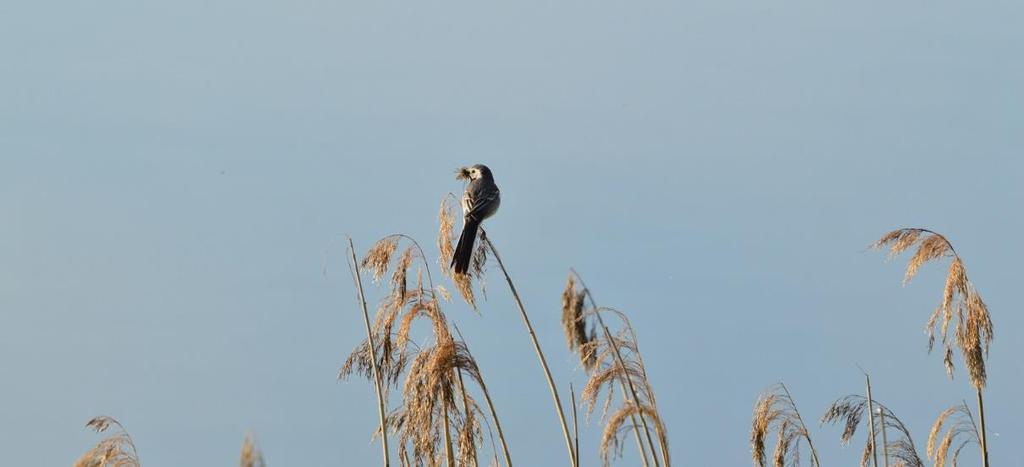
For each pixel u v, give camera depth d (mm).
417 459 13781
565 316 12898
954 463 14656
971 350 14516
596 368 12852
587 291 12930
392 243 14344
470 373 13922
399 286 14266
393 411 14328
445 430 13703
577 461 13445
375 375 14180
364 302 14453
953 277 14656
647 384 13125
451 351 13828
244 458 9039
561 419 13586
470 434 13750
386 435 13992
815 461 14711
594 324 12875
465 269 14438
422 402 13758
